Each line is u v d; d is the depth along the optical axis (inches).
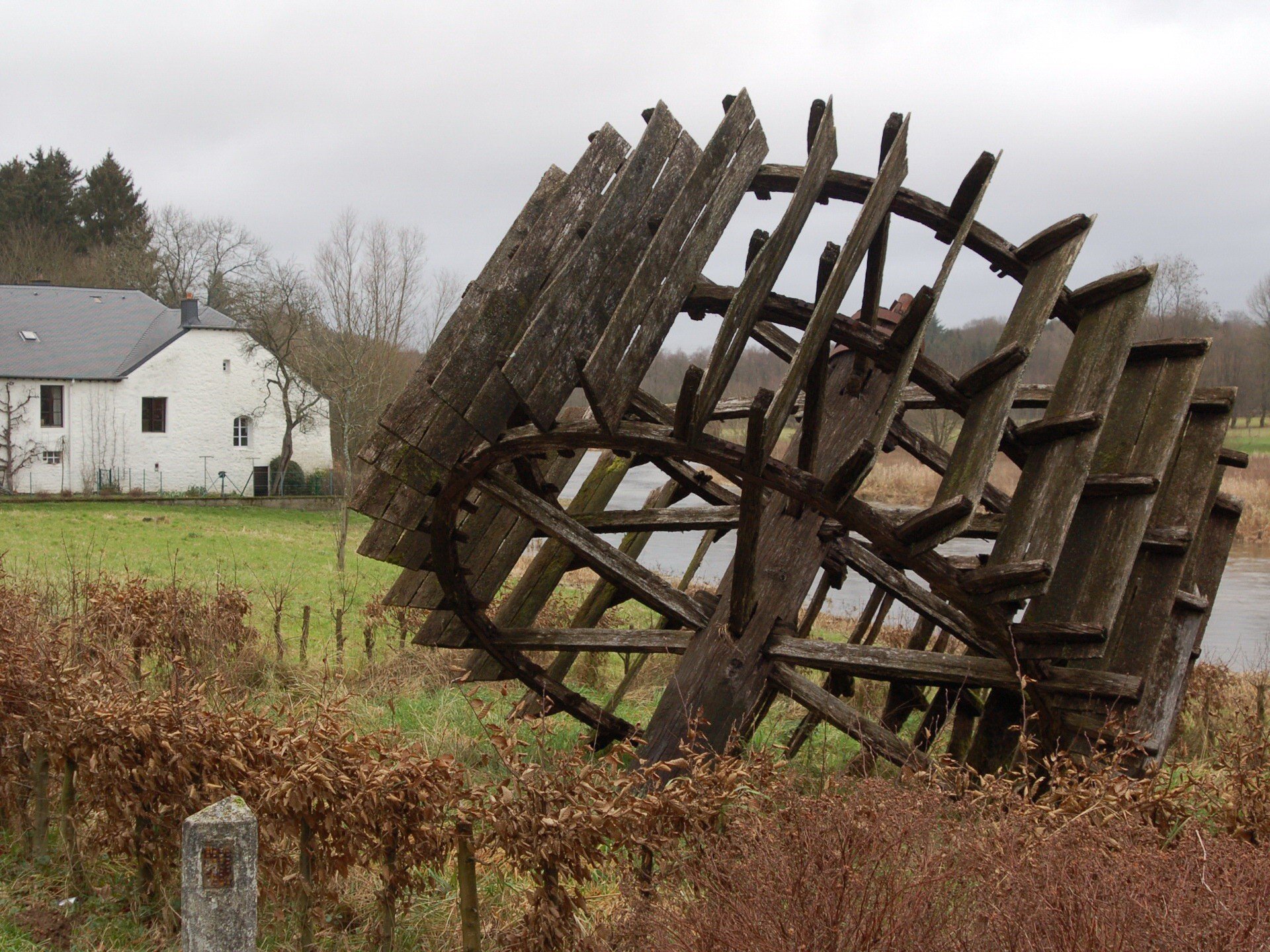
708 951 134.6
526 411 240.2
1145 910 125.6
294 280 1617.9
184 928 134.2
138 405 1569.9
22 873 205.6
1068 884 131.3
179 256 2647.6
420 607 319.9
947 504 207.9
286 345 1617.9
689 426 216.7
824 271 232.7
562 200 262.4
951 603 236.8
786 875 135.7
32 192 2940.5
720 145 242.1
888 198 242.5
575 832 160.7
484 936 179.8
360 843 169.5
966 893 136.8
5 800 214.8
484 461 250.5
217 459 1620.3
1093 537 243.8
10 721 211.3
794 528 263.3
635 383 226.7
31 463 1514.5
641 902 160.6
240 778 179.5
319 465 1686.8
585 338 234.4
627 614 588.7
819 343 219.1
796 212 230.2
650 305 226.4
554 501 296.2
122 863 209.5
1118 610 245.3
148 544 950.4
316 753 172.4
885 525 219.8
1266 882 135.7
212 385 1612.9
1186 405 251.6
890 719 324.5
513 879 201.0
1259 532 1143.6
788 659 248.5
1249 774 203.5
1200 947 122.6
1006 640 224.2
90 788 197.3
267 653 420.5
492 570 318.3
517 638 295.0
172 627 379.2
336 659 427.2
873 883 134.3
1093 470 258.2
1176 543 259.1
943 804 182.5
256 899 140.5
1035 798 224.1
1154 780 192.2
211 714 189.5
